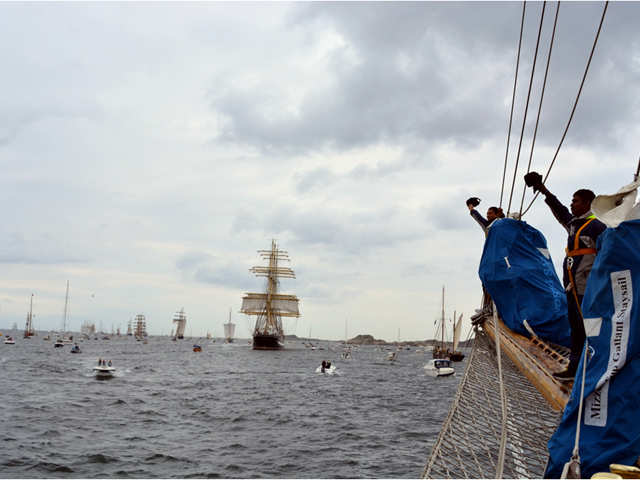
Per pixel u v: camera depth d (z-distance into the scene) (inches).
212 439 956.6
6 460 749.3
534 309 385.4
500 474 221.3
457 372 3440.0
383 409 1450.5
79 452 815.7
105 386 1863.9
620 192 176.6
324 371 3110.2
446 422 351.3
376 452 879.1
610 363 165.9
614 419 161.6
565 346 369.1
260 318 5905.5
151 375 2463.1
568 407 179.3
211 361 4001.0
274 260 5821.9
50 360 3410.4
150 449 856.9
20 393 1551.4
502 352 449.4
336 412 1352.1
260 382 2272.4
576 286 232.5
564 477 155.0
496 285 409.1
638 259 165.8
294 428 1094.4
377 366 4168.3
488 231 435.5
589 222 230.5
